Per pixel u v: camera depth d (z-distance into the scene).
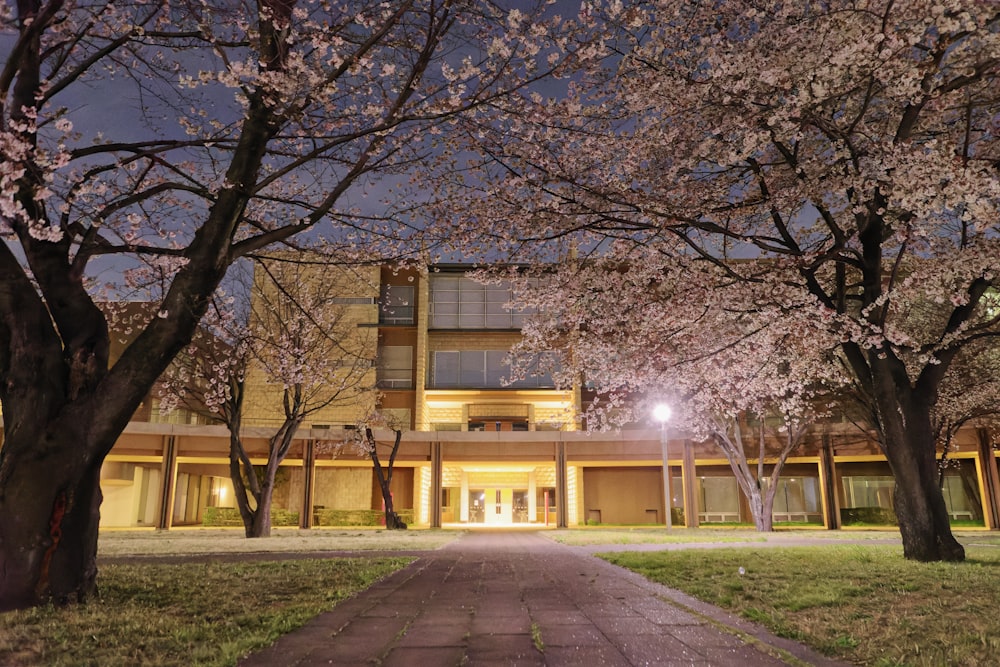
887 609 7.03
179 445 30.95
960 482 32.03
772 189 12.66
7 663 4.77
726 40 10.59
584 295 13.90
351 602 7.84
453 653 5.21
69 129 7.30
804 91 9.10
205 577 9.88
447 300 40.66
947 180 9.73
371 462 33.91
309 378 23.86
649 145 11.70
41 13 6.96
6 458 7.10
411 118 9.05
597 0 9.44
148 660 4.94
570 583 9.66
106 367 7.91
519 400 39.41
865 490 33.56
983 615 6.56
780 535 23.08
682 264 13.01
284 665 4.85
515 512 39.16
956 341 12.46
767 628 6.19
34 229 7.30
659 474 36.06
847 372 19.05
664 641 5.66
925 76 9.85
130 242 8.24
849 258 12.37
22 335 7.29
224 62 8.62
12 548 6.83
